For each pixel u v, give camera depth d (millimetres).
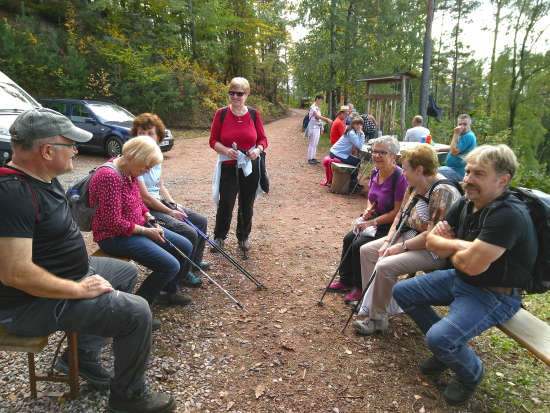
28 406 1999
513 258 1935
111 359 2432
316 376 2355
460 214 2256
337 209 5988
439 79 33625
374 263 2941
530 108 24500
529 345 1939
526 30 23891
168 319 2914
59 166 1753
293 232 4898
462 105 35156
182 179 7598
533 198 1913
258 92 28922
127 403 1980
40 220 1695
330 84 16047
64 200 1880
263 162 4086
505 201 1916
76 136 1769
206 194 6527
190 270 3535
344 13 17016
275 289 3434
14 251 1564
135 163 2506
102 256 2668
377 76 10812
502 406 2158
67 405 2021
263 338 2723
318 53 15953
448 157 5812
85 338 2168
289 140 14203
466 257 1980
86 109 9727
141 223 2770
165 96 15625
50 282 1674
